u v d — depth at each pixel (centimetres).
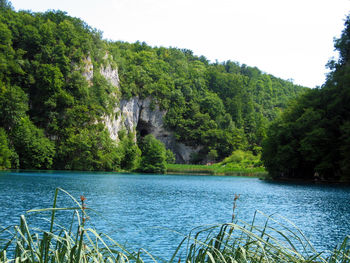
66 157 8950
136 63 14788
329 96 6025
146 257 1179
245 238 513
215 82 17138
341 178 5469
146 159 10012
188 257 460
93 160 9100
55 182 4456
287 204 2797
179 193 3700
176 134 13412
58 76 9519
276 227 1791
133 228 1670
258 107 18950
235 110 15488
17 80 9369
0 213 1936
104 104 10488
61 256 416
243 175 8819
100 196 3109
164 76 14400
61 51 9981
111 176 6919
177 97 13825
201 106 14675
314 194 3641
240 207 2580
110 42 15700
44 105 9362
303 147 5678
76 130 9325
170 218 2025
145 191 3822
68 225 1644
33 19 10769
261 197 3338
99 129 9806
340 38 6412
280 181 6103
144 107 13100
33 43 9969
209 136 13200
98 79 10825
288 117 6531
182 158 13775
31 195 2872
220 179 6994
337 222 1975
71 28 10819
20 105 8156
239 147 13312
